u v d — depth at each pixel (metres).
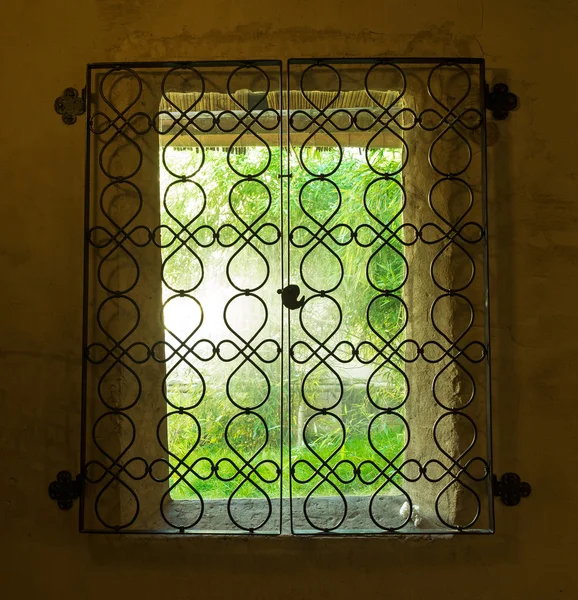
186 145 1.96
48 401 1.49
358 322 2.33
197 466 2.27
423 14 1.51
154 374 1.60
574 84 1.50
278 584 1.47
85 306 1.44
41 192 1.50
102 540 1.47
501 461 1.48
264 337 2.38
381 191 2.32
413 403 1.65
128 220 1.50
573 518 1.47
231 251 2.38
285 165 2.35
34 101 1.51
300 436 2.32
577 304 1.49
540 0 1.51
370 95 1.44
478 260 1.50
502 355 1.49
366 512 1.60
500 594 1.47
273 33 1.51
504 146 1.50
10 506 1.48
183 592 1.47
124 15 1.51
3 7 1.52
